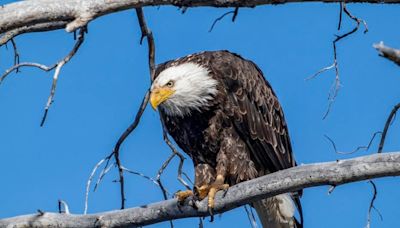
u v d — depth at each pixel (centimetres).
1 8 830
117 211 994
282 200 1223
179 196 1025
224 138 1230
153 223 1001
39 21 833
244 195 966
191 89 1215
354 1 823
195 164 1280
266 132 1270
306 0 818
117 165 1062
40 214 995
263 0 817
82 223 986
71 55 920
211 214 1012
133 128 1052
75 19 831
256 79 1283
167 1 830
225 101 1230
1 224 988
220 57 1262
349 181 877
